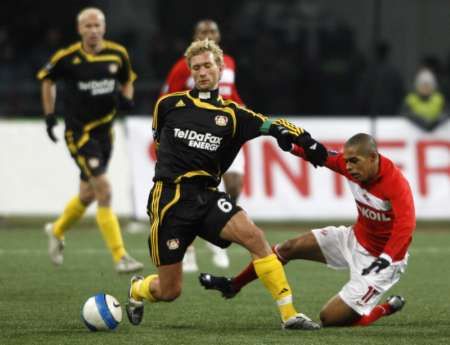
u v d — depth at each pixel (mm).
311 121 55562
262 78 65875
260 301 32125
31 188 55844
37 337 25516
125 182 55906
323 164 26859
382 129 55594
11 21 65062
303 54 66438
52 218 60875
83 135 38969
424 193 55375
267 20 66500
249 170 54594
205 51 26266
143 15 65688
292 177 54750
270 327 27328
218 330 26781
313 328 26469
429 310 30391
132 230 54156
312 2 66875
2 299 32156
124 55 39781
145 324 27812
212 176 26047
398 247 25828
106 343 24656
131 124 54594
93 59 39156
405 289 34844
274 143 54656
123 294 33438
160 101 26625
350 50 66562
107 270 39344
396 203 26094
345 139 55562
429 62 65688
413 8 66625
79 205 39062
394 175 26297
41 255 43688
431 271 39500
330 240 28172
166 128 26312
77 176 55906
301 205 54719
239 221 25703
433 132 55594
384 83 65875
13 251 45000
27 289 34344
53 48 65125
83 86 39000
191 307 30906
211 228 25766
